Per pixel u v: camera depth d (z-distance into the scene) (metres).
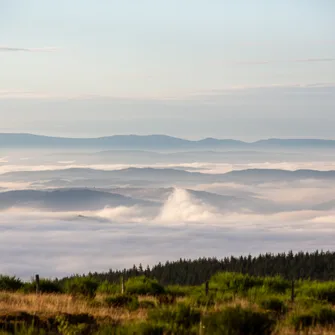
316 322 61.56
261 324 53.28
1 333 51.81
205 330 51.62
